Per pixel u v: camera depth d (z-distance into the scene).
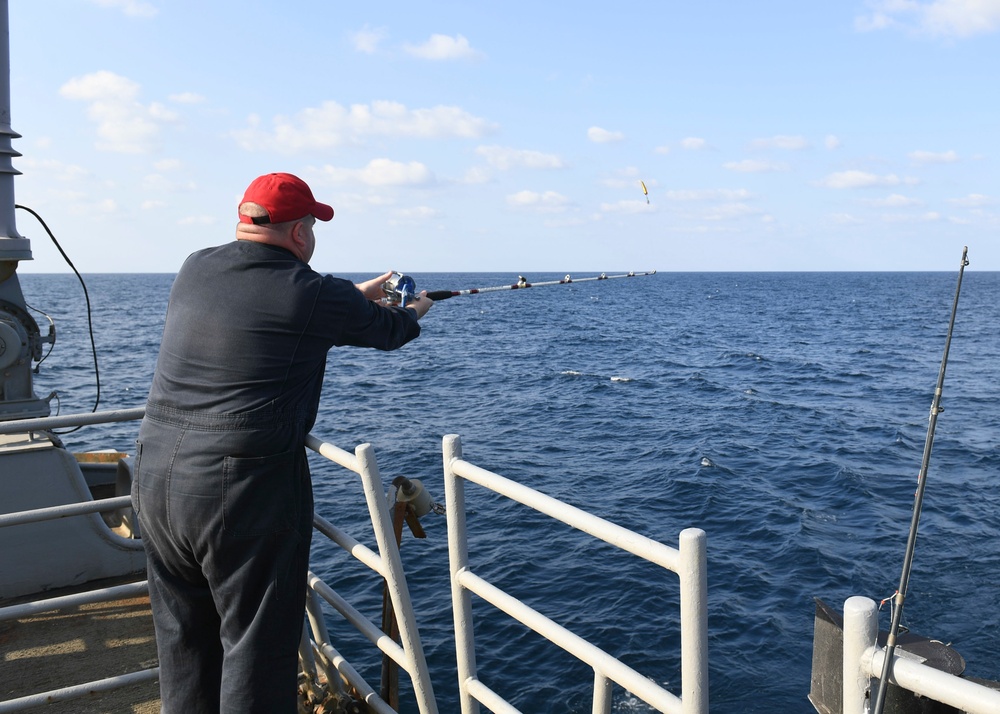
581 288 163.75
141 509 2.09
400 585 2.31
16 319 3.71
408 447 20.03
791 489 16.70
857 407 27.19
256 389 1.96
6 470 3.48
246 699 2.04
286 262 2.06
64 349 42.31
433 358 42.72
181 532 2.02
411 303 2.53
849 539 13.56
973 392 30.56
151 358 38.16
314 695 2.92
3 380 3.76
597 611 10.48
